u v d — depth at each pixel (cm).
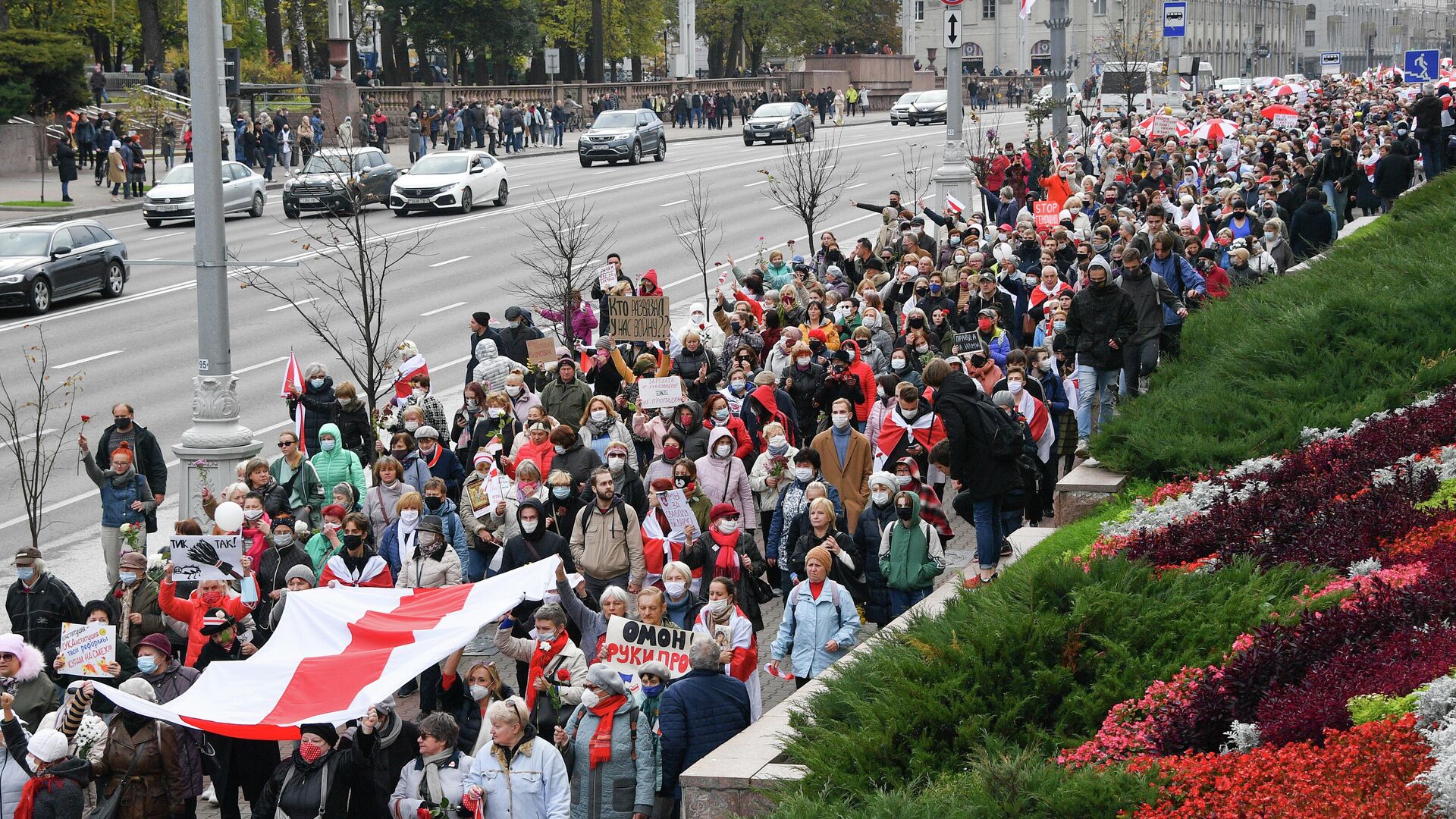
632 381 3541
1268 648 1695
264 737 1891
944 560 2411
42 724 1917
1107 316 3053
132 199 9006
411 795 1817
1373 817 1331
